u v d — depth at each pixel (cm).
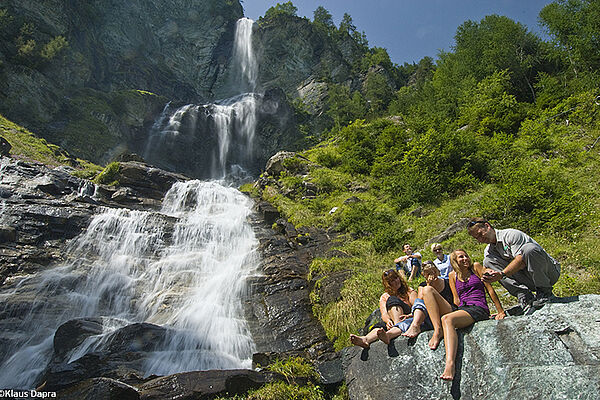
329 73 6981
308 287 1008
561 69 2848
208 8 7406
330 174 1909
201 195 1675
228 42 7312
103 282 995
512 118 1930
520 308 511
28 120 2984
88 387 507
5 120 2383
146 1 6481
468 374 413
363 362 510
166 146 3991
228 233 1375
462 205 1241
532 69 2844
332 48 7656
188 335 760
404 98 3762
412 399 435
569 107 1797
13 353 762
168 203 1595
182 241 1267
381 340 493
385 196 1578
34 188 1293
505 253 495
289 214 1552
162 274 1083
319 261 1071
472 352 423
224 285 1038
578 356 382
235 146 4572
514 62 2788
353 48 8681
